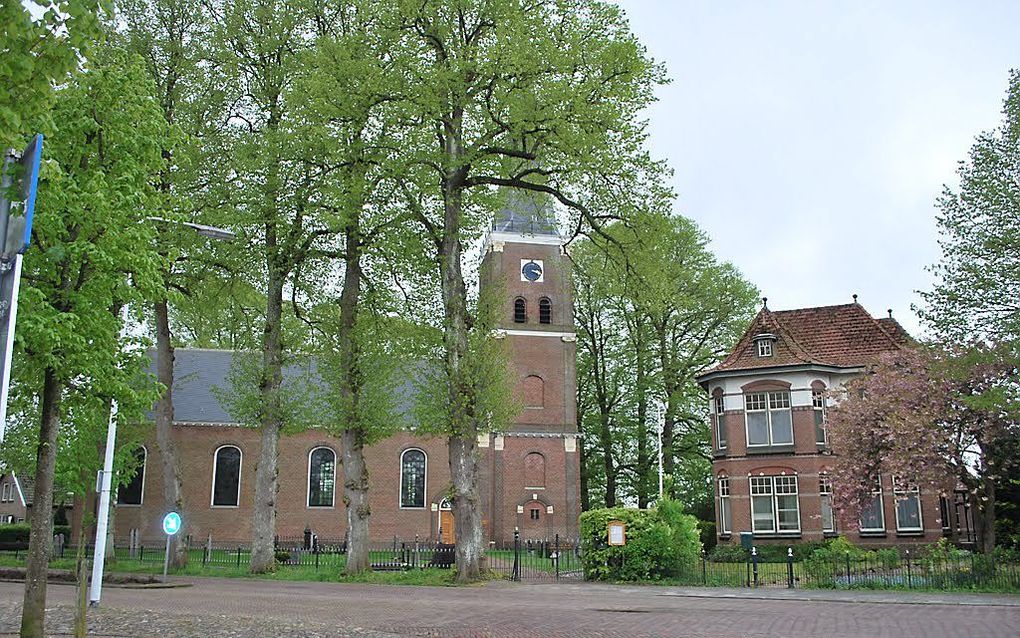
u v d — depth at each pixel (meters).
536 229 53.91
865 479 32.22
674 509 26.75
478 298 27.19
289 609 17.61
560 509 51.78
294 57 28.62
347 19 28.95
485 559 26.44
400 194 26.94
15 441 33.59
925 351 27.92
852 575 24.34
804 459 38.47
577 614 16.89
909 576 23.28
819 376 39.44
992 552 25.30
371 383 28.55
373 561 35.59
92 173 12.80
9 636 13.02
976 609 18.23
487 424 26.64
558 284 54.91
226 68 29.09
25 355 12.01
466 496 25.64
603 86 24.38
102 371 13.01
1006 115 24.67
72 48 9.41
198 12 29.80
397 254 27.86
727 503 40.16
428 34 25.72
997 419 27.81
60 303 12.60
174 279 29.11
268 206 26.81
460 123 26.77
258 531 28.83
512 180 26.67
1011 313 24.12
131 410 14.11
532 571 29.47
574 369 54.06
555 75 24.09
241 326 31.61
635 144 24.66
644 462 55.31
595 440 58.56
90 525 40.19
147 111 13.77
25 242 6.52
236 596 20.86
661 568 26.09
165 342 31.80
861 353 40.19
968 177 24.98
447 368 25.80
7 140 8.99
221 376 51.84
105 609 16.62
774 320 41.25
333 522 50.00
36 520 11.68
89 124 12.86
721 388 40.97
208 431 49.56
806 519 37.97
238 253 27.92
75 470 31.45
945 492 29.95
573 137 23.58
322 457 50.72
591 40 24.42
